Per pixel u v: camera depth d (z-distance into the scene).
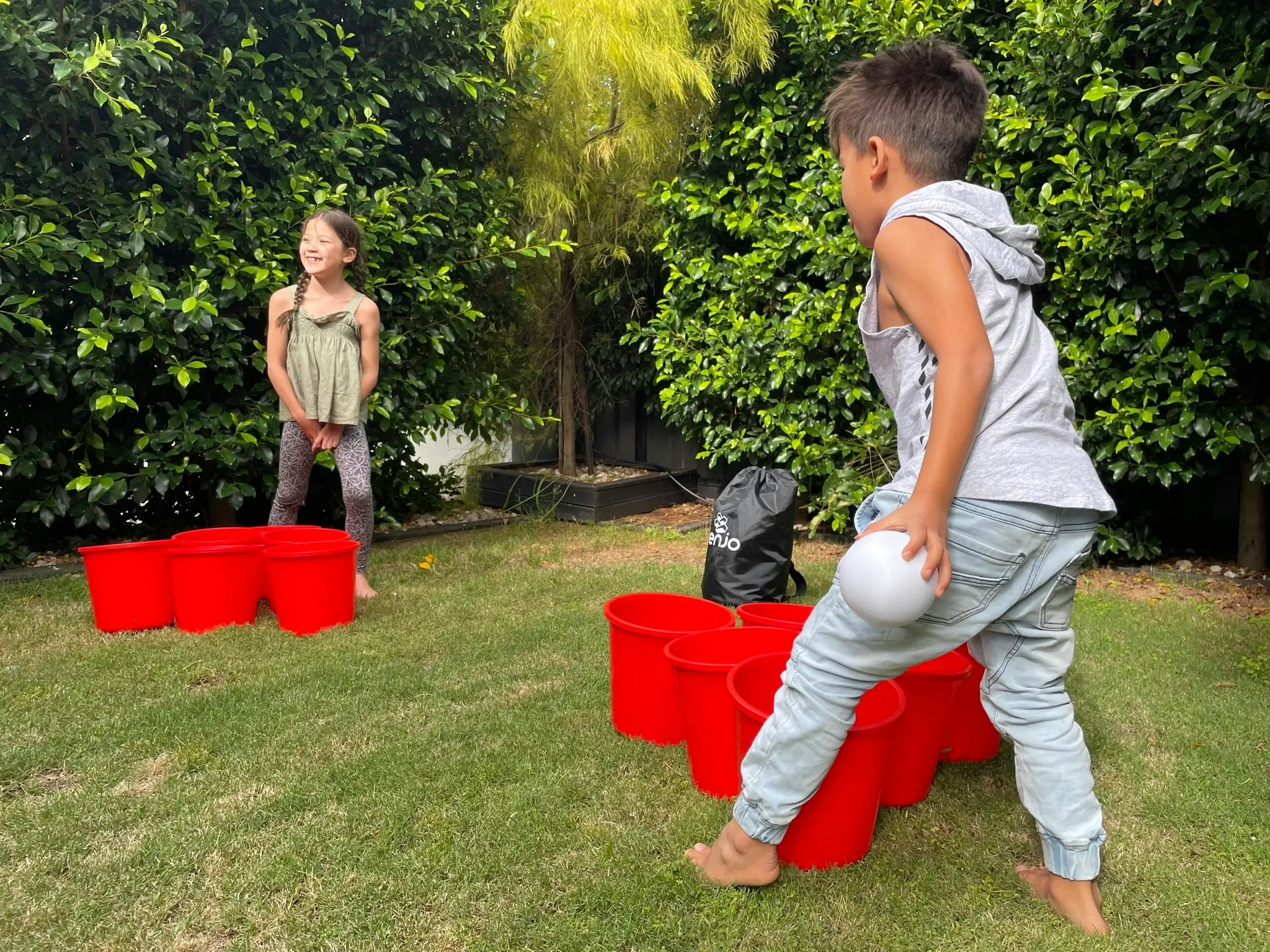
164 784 1.85
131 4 3.53
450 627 3.02
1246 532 4.00
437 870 1.54
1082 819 1.44
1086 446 3.95
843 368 4.51
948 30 4.25
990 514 1.29
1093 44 3.66
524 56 4.93
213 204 3.85
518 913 1.42
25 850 1.60
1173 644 2.87
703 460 6.05
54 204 3.35
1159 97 3.25
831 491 4.54
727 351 4.91
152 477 3.81
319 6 4.29
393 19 4.30
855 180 1.49
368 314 3.29
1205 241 3.57
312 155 4.21
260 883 1.50
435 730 2.13
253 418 4.07
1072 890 1.45
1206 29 3.44
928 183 1.43
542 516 5.38
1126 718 2.26
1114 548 4.02
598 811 1.75
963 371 1.24
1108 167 3.76
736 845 1.50
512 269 5.21
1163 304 3.79
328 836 1.64
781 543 3.36
